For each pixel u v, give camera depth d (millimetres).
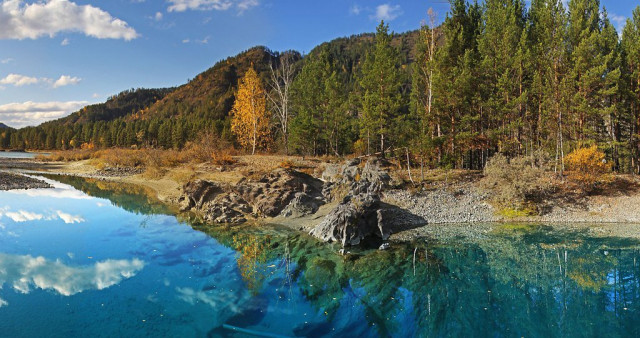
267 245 19469
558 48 30625
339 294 13406
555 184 29062
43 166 60812
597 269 16094
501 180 27812
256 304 12438
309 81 50500
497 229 23078
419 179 30969
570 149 31719
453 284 14453
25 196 32750
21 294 12742
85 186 39781
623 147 35500
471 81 33250
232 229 22641
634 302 12711
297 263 16766
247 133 49344
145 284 13906
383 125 36562
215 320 11188
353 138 52875
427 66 34219
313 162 41062
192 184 29000
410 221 24594
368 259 17484
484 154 39031
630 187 28219
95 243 19125
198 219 25141
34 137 153375
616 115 33688
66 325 10633
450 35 35188
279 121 58000
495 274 15539
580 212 25703
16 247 18234
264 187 27266
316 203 26422
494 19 34875
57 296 12656
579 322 11359
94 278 14391
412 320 11461
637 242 20000
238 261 16828
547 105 30844
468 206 26672
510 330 10844
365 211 21219
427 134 30609
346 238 19734
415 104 39000
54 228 22109
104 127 137875
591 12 33375
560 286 14266
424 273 15609
